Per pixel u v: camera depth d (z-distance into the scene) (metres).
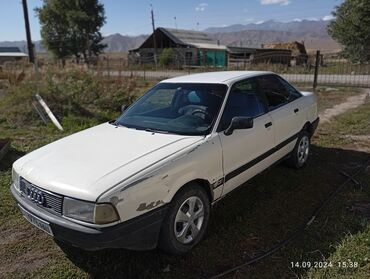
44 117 9.46
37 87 10.97
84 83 11.27
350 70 23.17
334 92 14.48
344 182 4.84
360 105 11.10
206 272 3.11
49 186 2.92
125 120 4.22
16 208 4.41
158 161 3.09
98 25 52.41
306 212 4.08
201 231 3.49
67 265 3.29
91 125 8.97
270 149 4.49
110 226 2.71
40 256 3.44
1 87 13.01
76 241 2.77
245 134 3.97
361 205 4.19
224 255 3.33
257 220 3.93
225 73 4.73
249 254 3.32
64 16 50.00
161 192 3.02
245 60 35.91
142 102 4.50
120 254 3.39
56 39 50.50
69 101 10.34
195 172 3.32
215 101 3.95
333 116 9.54
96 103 10.73
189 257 3.31
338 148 6.54
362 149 6.46
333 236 3.51
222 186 3.72
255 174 4.33
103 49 53.97
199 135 3.61
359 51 33.84
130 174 2.89
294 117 5.05
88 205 2.72
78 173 2.97
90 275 3.14
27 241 3.71
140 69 33.31
